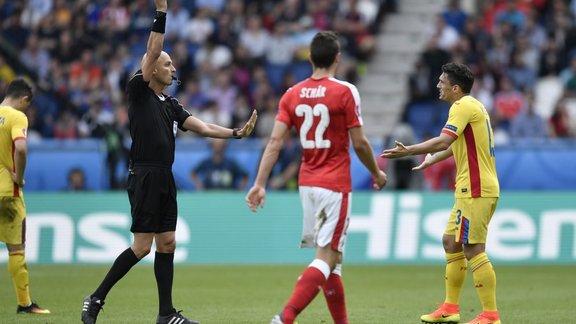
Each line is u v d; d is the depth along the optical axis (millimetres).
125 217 55094
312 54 24281
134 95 27078
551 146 59219
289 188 59094
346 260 54781
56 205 55531
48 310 33000
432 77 66812
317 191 23688
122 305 35125
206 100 70438
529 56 72000
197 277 46969
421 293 39969
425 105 66625
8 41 75875
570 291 40750
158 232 27406
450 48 69812
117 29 76562
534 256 54219
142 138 27078
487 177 28344
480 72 68875
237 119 67250
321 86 23922
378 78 73750
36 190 61031
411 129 65000
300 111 24031
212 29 75500
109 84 72375
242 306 35125
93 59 74188
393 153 27266
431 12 76875
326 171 23797
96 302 27078
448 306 30125
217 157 59094
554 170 58906
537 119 65438
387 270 50781
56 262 54844
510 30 72438
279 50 72812
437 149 27656
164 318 27688
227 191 57219
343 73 69562
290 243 55500
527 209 54656
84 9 78062
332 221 23594
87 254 54844
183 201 56312
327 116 23719
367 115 72312
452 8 74312
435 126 65812
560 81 71688
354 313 33000
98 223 55125
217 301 36812
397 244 54750
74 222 55219
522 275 48000
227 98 70500
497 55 70688
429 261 54344
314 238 23906
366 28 73812
